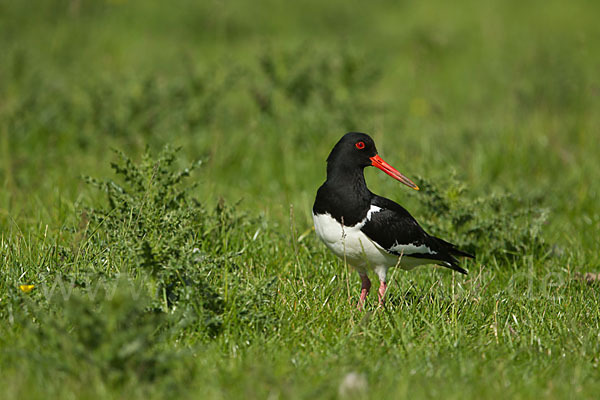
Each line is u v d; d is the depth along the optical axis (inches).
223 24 1200.2
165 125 667.4
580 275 425.1
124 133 647.1
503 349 321.7
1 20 1136.8
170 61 1010.1
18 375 263.0
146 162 425.1
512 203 533.0
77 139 630.5
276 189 582.2
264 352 305.3
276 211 518.0
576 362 306.8
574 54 1047.6
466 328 346.0
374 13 1434.5
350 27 1315.2
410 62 1073.5
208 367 284.2
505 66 1048.8
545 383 288.5
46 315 296.5
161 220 358.9
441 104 866.8
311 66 779.4
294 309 350.6
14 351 271.0
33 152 613.9
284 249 445.4
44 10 1193.4
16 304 312.3
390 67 1066.1
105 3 1256.8
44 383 264.8
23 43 1029.8
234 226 450.6
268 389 268.8
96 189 526.9
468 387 279.1
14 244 383.6
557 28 1336.1
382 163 388.2
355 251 386.9
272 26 1296.8
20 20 1157.1
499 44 1218.0
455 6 1505.9
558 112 808.3
